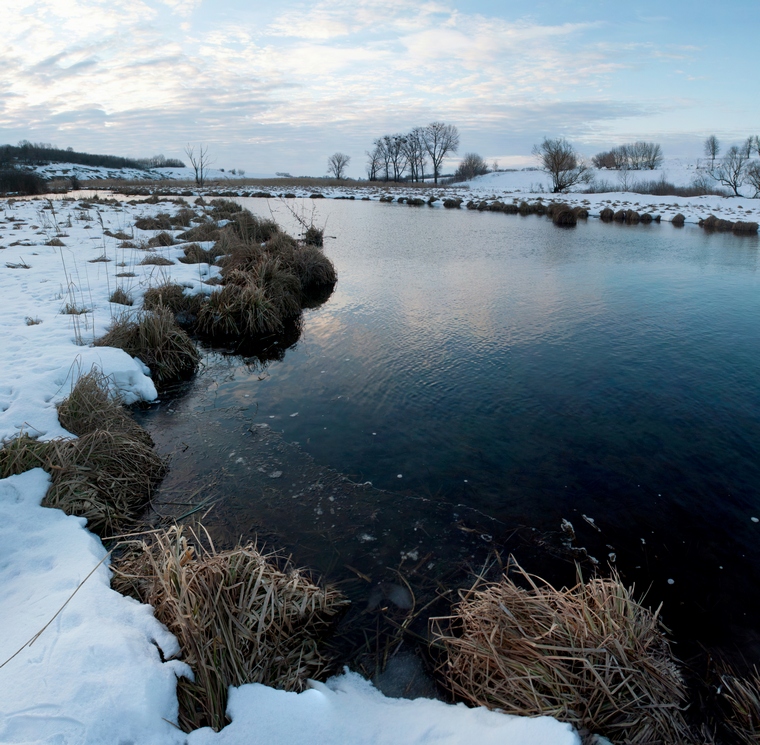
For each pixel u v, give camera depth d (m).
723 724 2.47
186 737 2.08
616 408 5.76
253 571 2.71
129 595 2.87
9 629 2.44
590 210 29.42
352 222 22.77
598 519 3.99
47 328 6.73
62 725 1.96
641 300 10.13
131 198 31.52
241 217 16.94
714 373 6.65
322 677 2.62
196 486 4.30
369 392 6.17
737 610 3.21
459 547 3.66
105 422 4.66
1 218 18.86
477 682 2.51
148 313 7.10
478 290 10.87
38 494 3.62
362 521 3.91
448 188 57.16
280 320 8.42
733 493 4.30
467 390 6.20
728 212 27.52
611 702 2.23
